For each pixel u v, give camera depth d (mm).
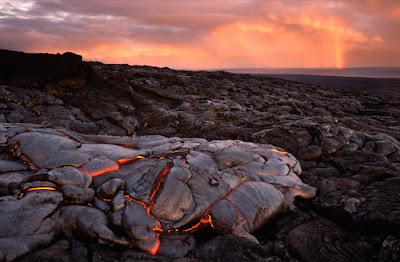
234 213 4648
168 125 11484
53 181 4535
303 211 5191
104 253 3848
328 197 5258
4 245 3389
